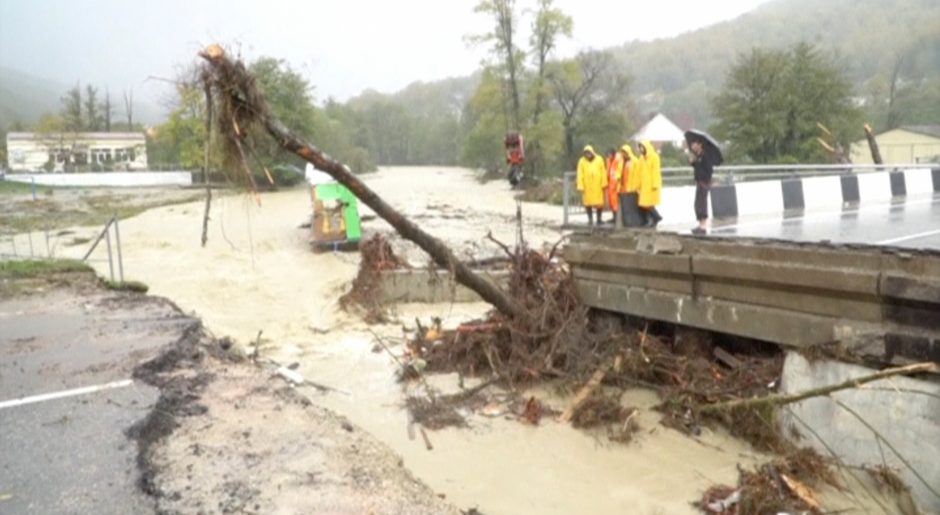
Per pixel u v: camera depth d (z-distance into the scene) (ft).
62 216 106.22
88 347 24.39
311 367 34.19
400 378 32.19
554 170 174.70
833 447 21.83
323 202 68.80
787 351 23.67
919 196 53.31
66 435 16.72
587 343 31.14
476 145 196.75
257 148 23.03
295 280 56.59
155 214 107.76
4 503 13.50
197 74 21.43
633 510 20.07
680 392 27.04
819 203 47.52
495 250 66.28
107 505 13.44
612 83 178.19
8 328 27.14
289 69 159.22
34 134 244.22
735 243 24.89
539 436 25.61
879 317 20.61
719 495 20.65
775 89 140.67
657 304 28.73
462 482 21.93
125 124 278.67
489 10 164.86
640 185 37.73
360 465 15.75
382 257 50.42
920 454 19.49
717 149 35.83
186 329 27.04
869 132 79.82
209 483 14.43
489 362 32.50
